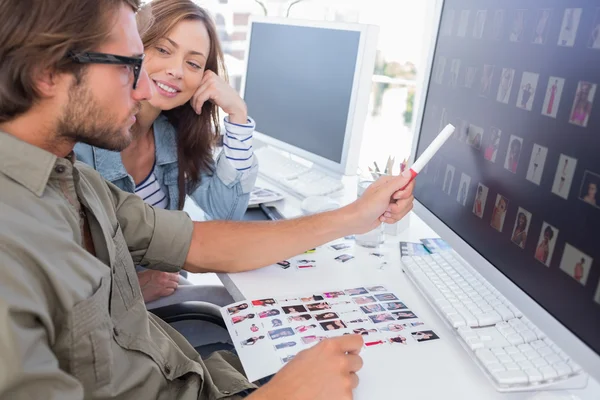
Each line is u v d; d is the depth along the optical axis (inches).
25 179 27.7
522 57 33.4
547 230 30.7
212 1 88.3
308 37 61.0
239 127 57.4
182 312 44.1
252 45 70.3
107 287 30.2
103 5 28.0
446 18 43.0
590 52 27.8
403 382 31.2
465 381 31.5
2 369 22.9
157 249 42.6
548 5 31.2
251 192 62.2
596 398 29.6
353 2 84.3
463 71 40.3
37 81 27.4
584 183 28.0
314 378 29.3
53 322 26.9
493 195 36.1
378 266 45.0
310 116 62.2
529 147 32.5
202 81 56.9
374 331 35.7
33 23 26.4
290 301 39.1
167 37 52.4
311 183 63.4
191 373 35.4
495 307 36.0
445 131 40.9
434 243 48.4
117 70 29.6
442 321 36.8
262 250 43.6
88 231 33.7
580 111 28.4
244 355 33.4
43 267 25.8
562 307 29.4
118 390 30.5
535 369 30.4
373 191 45.1
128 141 32.6
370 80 55.6
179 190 59.3
